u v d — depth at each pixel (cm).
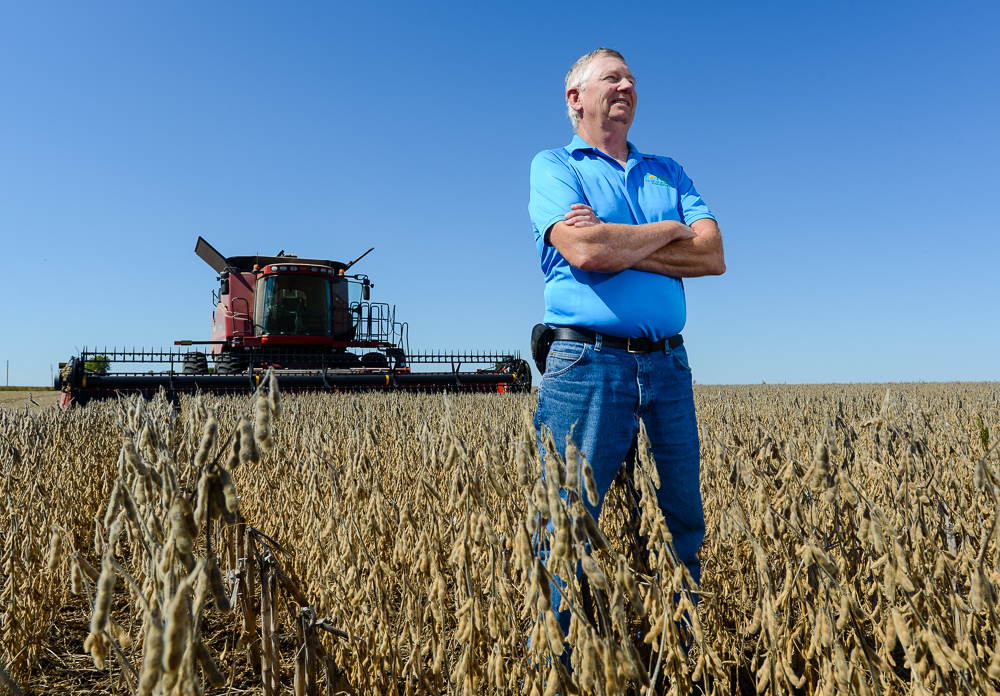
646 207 266
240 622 280
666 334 247
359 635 223
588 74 271
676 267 250
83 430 572
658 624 156
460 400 817
